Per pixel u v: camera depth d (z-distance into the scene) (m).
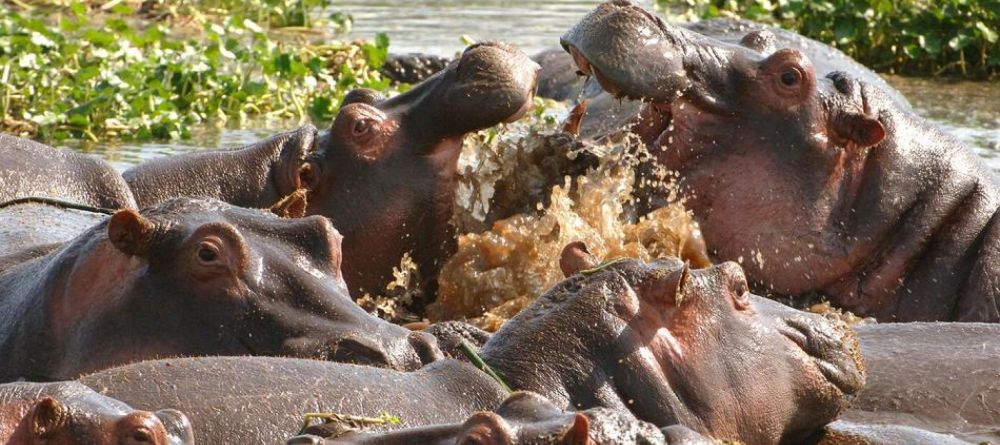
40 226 34.06
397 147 36.75
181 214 27.98
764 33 40.88
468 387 24.48
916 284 39.69
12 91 60.38
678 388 26.03
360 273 36.88
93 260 27.98
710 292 27.02
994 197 40.62
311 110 63.09
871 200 39.44
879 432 28.66
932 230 39.78
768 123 38.69
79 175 37.88
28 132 57.47
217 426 22.89
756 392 26.77
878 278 39.59
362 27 81.06
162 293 27.17
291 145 37.62
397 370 25.77
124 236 27.30
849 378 28.19
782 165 38.72
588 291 26.38
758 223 38.84
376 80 65.31
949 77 74.06
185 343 26.88
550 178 38.59
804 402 27.64
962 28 74.25
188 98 62.00
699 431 25.88
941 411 31.45
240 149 38.41
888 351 33.16
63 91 60.72
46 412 20.03
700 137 38.84
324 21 83.88
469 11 86.69
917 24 75.38
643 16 37.75
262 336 26.77
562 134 38.97
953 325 34.53
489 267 36.84
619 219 38.72
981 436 30.61
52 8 85.00
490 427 19.94
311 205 36.84
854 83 40.09
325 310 27.02
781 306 28.30
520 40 75.81
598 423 20.42
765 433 26.98
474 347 27.14
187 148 55.59
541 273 36.59
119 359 27.00
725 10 82.50
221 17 85.25
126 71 60.19
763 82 38.66
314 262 27.80
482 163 38.34
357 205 36.53
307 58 69.25
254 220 28.25
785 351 27.45
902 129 40.28
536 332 25.95
